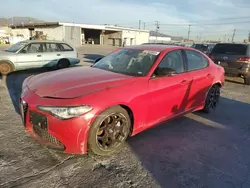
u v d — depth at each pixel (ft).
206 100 14.97
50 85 9.18
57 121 7.84
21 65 27.37
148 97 10.10
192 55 13.60
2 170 7.84
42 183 7.31
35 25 115.03
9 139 10.11
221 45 29.55
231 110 16.89
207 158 9.62
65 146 8.07
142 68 10.93
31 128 8.86
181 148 10.34
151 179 7.93
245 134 12.44
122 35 139.44
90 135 8.23
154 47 12.71
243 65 26.84
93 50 88.33
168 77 11.22
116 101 8.70
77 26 111.86
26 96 9.02
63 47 31.32
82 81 9.36
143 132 11.76
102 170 8.23
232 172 8.68
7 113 13.37
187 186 7.70
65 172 7.96
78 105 7.84
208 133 12.26
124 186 7.45
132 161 8.96
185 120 14.03
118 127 9.26
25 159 8.59
